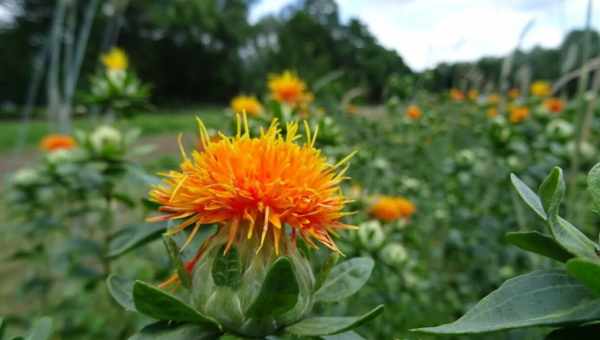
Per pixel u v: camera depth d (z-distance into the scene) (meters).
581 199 4.07
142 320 2.76
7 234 5.02
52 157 3.89
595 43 4.75
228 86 44.06
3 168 11.43
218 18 42.69
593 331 0.90
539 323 0.87
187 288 1.30
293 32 19.17
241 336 1.24
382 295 3.37
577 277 0.80
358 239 2.90
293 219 1.23
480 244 4.43
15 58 38.22
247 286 1.24
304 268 1.32
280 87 3.99
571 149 4.13
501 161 4.59
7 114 34.38
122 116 3.78
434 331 0.89
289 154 1.26
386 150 6.35
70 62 6.07
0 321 1.27
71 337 3.84
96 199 4.20
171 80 44.16
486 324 0.91
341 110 5.91
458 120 7.55
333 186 1.51
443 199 5.79
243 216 1.23
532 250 1.06
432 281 4.18
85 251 3.32
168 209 1.26
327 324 1.24
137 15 39.53
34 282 4.25
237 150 1.26
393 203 3.83
